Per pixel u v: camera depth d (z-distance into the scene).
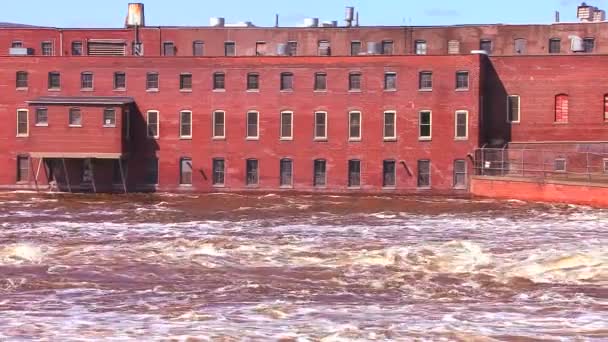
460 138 79.25
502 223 55.34
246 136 81.31
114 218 59.62
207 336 24.05
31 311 27.64
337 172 80.44
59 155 80.31
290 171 80.94
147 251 40.50
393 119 79.94
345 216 60.62
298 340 23.67
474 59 79.12
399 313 27.22
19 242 45.03
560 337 24.11
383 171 80.12
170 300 29.52
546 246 42.50
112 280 33.31
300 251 40.47
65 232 50.50
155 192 81.56
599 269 34.75
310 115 80.62
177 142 81.75
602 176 73.38
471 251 39.72
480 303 28.92
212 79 81.50
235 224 55.44
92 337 23.94
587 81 81.25
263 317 26.64
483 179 75.19
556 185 68.75
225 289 31.56
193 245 42.38
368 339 23.78
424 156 79.62
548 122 81.56
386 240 45.75
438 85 79.38
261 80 81.00
